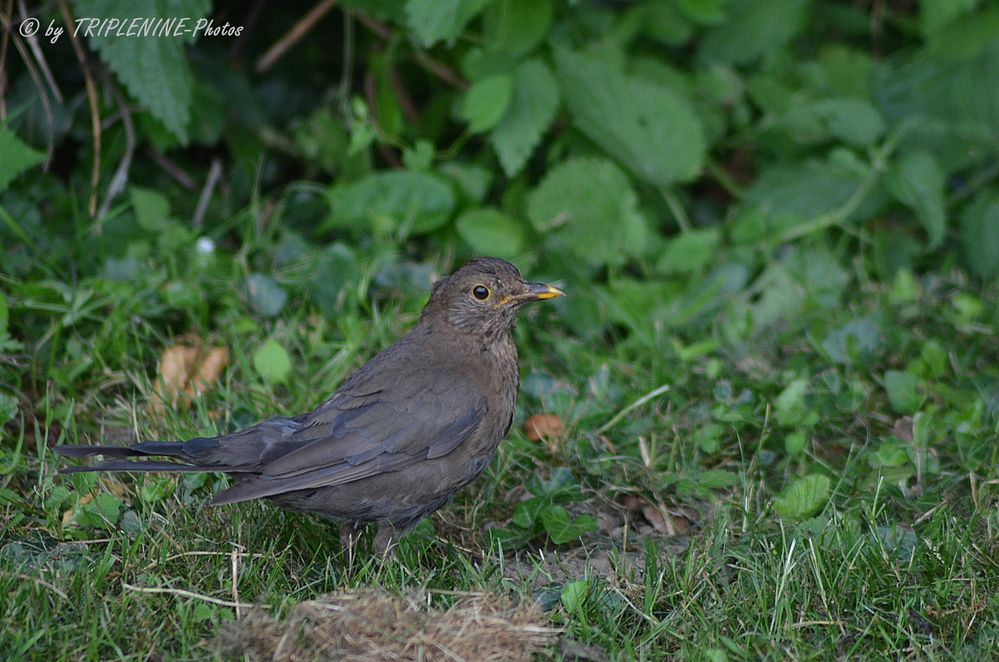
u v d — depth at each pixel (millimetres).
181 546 8008
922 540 8062
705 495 8992
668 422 9852
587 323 11477
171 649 7129
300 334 10891
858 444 9789
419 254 12609
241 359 10188
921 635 7406
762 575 7809
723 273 12039
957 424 9531
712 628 7371
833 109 12797
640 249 12141
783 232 12586
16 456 8727
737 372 10789
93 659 6871
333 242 12891
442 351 8547
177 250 11609
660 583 7777
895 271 12773
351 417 8031
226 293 11188
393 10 12289
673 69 13344
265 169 13305
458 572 8180
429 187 12141
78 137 12344
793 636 7277
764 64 13719
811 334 11031
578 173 12203
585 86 12406
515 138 12008
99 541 8148
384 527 8344
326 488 7953
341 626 7062
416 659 6961
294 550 8414
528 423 9977
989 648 7133
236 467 7668
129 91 10516
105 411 9727
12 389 9672
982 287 12469
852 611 7621
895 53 14609
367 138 11812
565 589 7609
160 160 12953
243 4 13734
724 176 13477
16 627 7086
